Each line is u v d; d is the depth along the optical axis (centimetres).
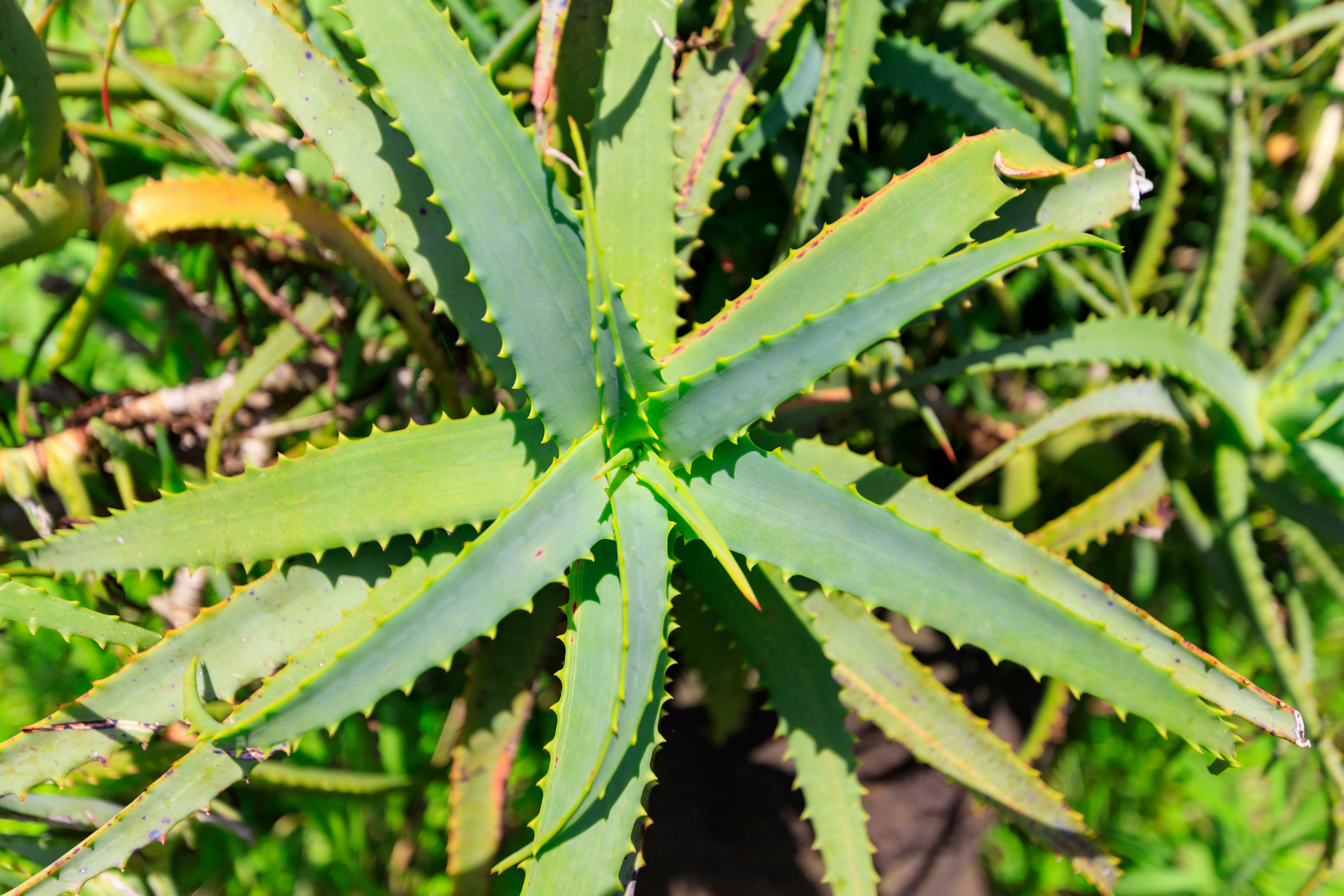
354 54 134
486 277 117
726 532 120
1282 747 138
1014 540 125
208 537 119
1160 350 135
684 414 118
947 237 120
